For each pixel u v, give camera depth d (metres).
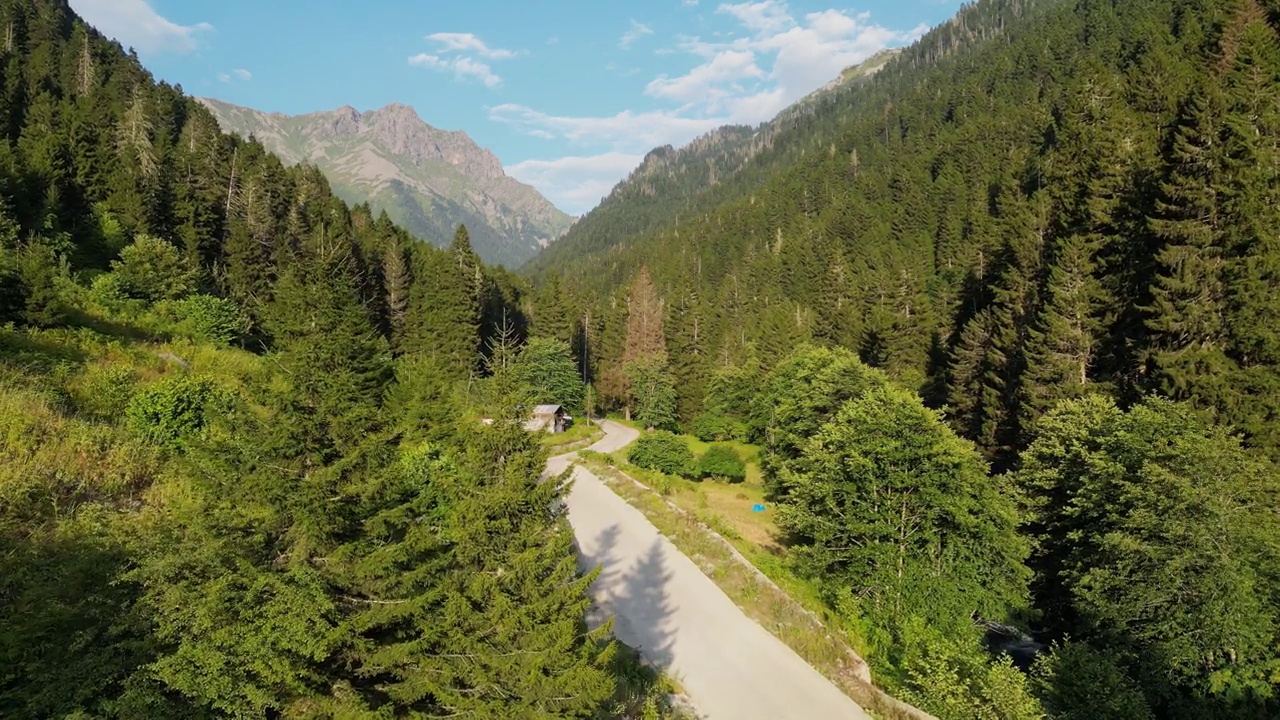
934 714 15.82
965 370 43.12
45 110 58.09
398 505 10.55
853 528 22.72
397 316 60.78
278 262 52.09
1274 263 25.00
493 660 9.27
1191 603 17.91
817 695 15.57
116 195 47.44
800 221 155.62
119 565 9.63
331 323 10.45
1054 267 34.25
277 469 9.36
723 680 15.99
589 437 62.22
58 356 20.97
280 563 9.29
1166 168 31.92
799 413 40.31
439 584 9.84
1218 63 45.09
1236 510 18.25
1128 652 18.09
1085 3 162.62
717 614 19.41
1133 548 18.41
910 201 124.31
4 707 7.70
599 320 98.31
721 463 49.12
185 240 49.31
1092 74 68.44
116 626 8.52
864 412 24.59
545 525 10.56
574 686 9.27
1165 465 19.36
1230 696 17.00
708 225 184.88
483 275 78.00
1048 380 31.88
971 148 126.75
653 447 47.56
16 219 35.50
